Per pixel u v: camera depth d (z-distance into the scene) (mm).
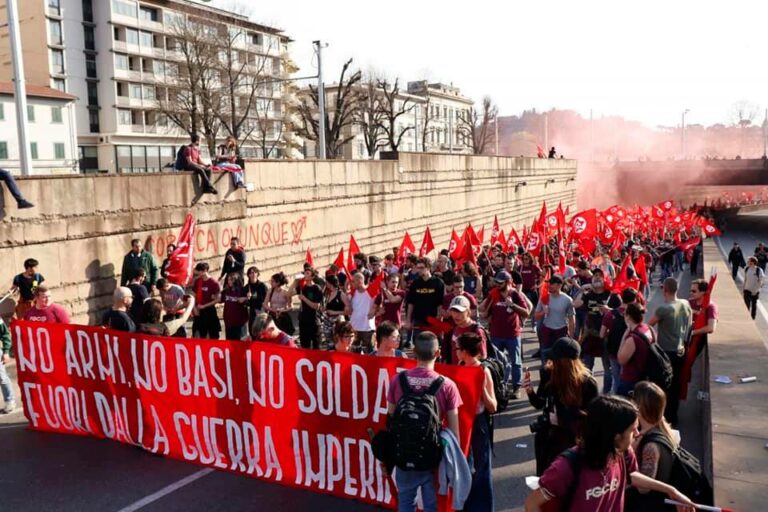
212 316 11273
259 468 6730
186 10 70312
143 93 68938
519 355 9594
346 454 6262
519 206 42250
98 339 7605
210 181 15500
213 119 49000
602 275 9742
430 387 4797
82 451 7449
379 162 23609
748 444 5812
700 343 8734
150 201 13898
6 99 50125
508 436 8047
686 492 4062
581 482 3412
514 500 6293
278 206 18047
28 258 11188
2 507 6121
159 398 7258
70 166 55500
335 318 11164
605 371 9727
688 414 8797
